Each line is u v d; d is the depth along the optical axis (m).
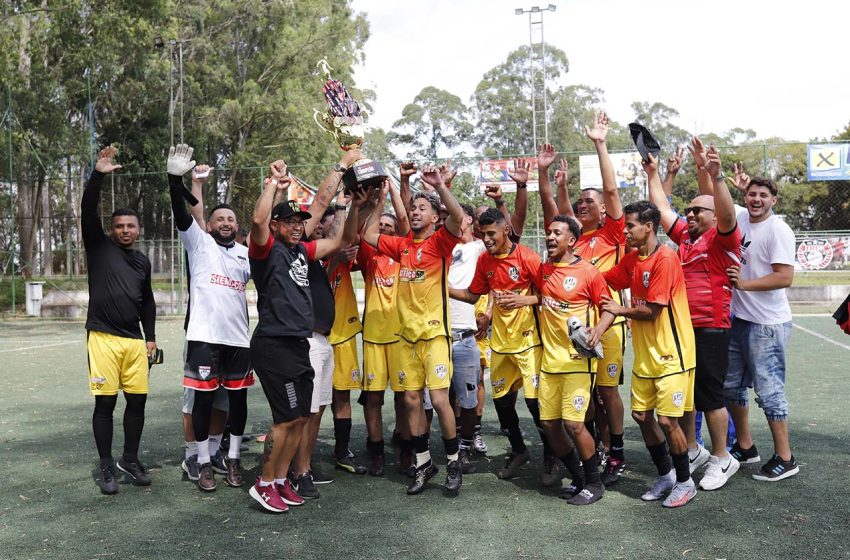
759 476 4.92
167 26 30.48
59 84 24.38
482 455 5.92
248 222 29.16
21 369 11.02
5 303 22.28
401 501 4.70
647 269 4.46
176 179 4.89
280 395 4.42
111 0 23.42
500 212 5.31
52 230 24.22
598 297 4.50
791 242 4.89
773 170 35.22
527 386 4.95
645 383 4.51
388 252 5.15
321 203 4.91
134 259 5.19
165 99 32.09
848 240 18.84
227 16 35.75
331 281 5.51
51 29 22.84
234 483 5.10
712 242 4.68
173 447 6.28
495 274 5.00
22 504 4.71
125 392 5.16
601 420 5.46
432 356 4.82
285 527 4.21
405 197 5.46
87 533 4.16
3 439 6.54
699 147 4.60
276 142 36.84
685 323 4.46
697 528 4.05
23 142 21.97
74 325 19.16
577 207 5.54
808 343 12.02
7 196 22.38
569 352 4.53
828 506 4.35
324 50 38.50
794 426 6.40
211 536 4.08
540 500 4.67
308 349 4.57
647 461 5.57
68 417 7.52
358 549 3.84
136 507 4.64
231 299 5.08
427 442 4.95
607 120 5.34
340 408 5.51
